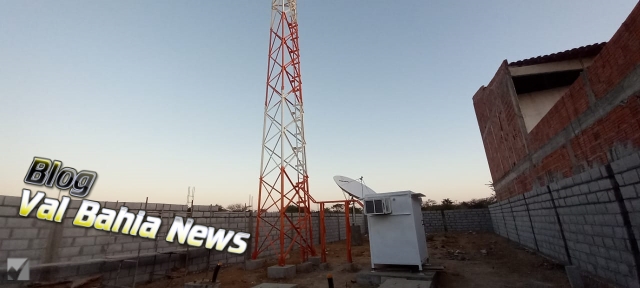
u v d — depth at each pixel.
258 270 10.59
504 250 12.20
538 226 9.95
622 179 4.78
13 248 6.63
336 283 8.27
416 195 8.85
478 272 8.86
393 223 8.16
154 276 9.26
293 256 13.99
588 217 6.18
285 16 13.15
